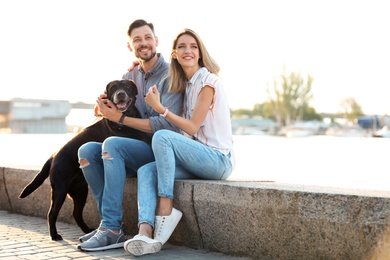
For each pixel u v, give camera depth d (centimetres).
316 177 688
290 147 1733
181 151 362
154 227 359
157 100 367
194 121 371
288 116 7150
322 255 308
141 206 355
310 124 6322
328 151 1463
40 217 518
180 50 388
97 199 400
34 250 362
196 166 371
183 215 379
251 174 727
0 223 484
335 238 301
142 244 339
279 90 7181
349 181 634
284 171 786
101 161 396
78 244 381
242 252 349
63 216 489
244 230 345
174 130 396
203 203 364
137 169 392
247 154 1298
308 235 313
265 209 331
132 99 417
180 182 378
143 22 435
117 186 373
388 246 278
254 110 7744
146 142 424
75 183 429
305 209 312
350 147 1745
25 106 5106
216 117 379
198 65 398
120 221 376
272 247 332
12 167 549
